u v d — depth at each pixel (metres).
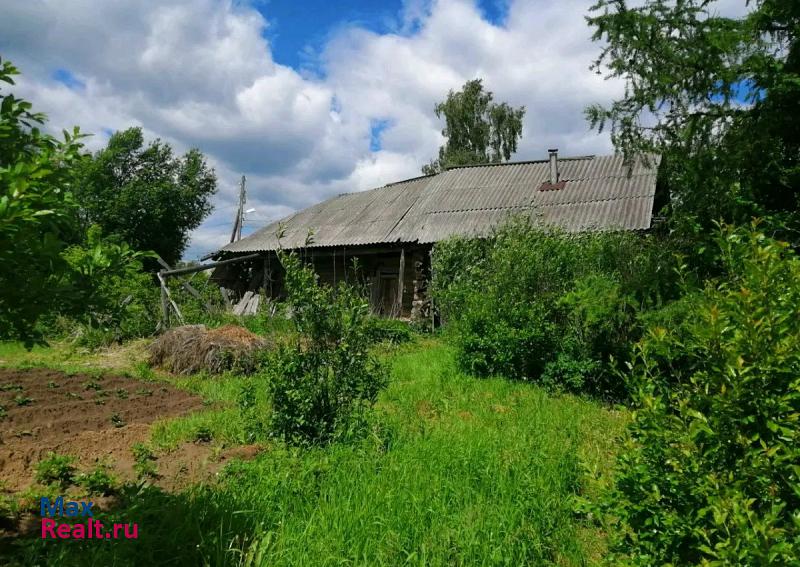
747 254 2.50
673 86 6.17
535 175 20.28
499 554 3.22
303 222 23.56
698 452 2.23
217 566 2.98
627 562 2.36
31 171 2.37
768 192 6.21
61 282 2.66
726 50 5.79
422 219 19.30
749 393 2.10
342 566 3.06
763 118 5.94
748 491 2.10
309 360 5.53
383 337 13.79
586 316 8.33
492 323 9.51
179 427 5.85
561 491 4.29
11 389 7.66
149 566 2.96
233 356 10.02
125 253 2.90
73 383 8.50
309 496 3.87
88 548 2.94
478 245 15.98
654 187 16.86
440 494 3.95
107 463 4.76
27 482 4.22
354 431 5.23
